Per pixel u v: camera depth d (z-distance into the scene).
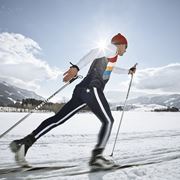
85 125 7.36
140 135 5.41
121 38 2.97
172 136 5.45
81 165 2.68
